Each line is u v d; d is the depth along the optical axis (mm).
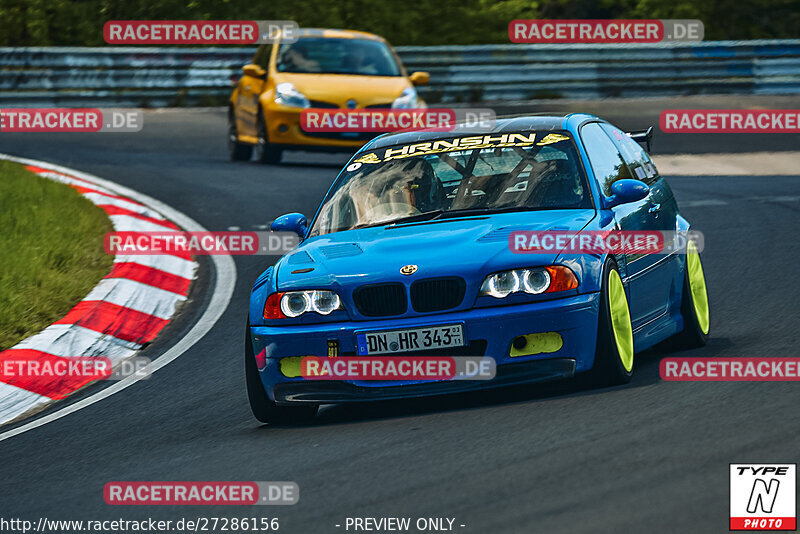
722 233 43188
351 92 60906
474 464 17125
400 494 16094
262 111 61688
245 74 63875
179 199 52406
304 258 23188
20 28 105812
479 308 21203
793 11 133250
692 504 14125
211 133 76188
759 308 30297
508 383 21078
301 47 64500
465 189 24250
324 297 21922
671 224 26781
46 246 39531
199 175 59125
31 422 25609
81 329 31781
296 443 20547
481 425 19734
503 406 21250
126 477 19453
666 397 20234
